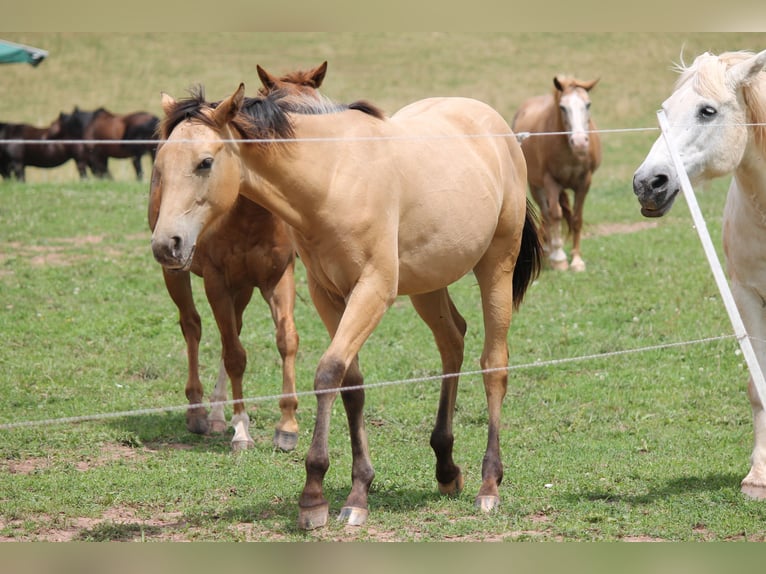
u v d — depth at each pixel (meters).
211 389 12.96
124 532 7.84
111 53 52.75
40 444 10.48
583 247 20.27
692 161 8.16
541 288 17.28
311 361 14.14
